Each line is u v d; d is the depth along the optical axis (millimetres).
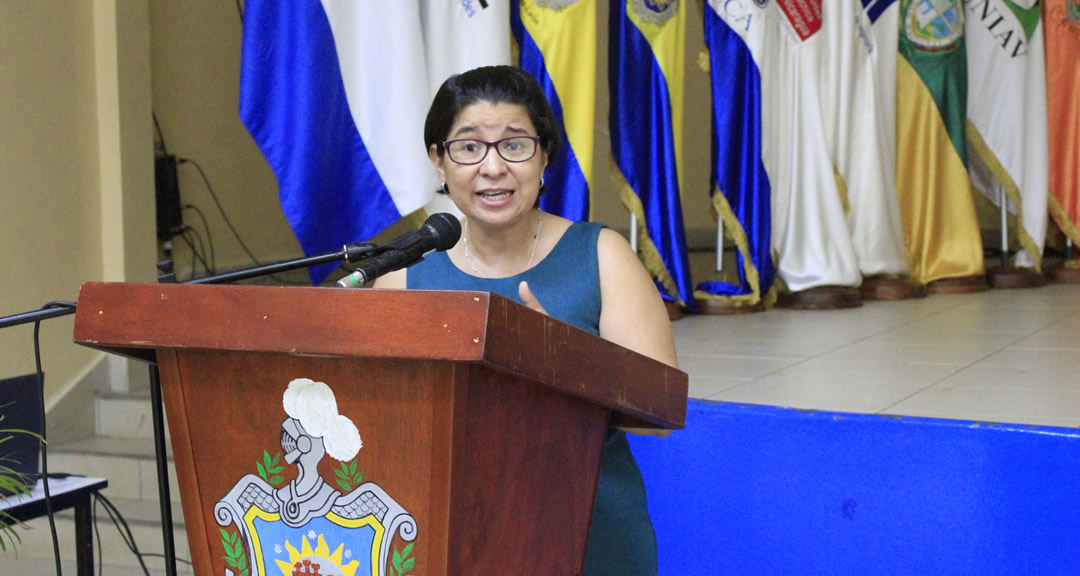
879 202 8039
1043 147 8828
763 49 7254
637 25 6598
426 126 2107
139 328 1423
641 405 1584
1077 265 9469
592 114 6047
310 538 1455
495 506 1450
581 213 6031
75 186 5945
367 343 1292
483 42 5645
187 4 7227
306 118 5273
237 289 1365
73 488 3252
